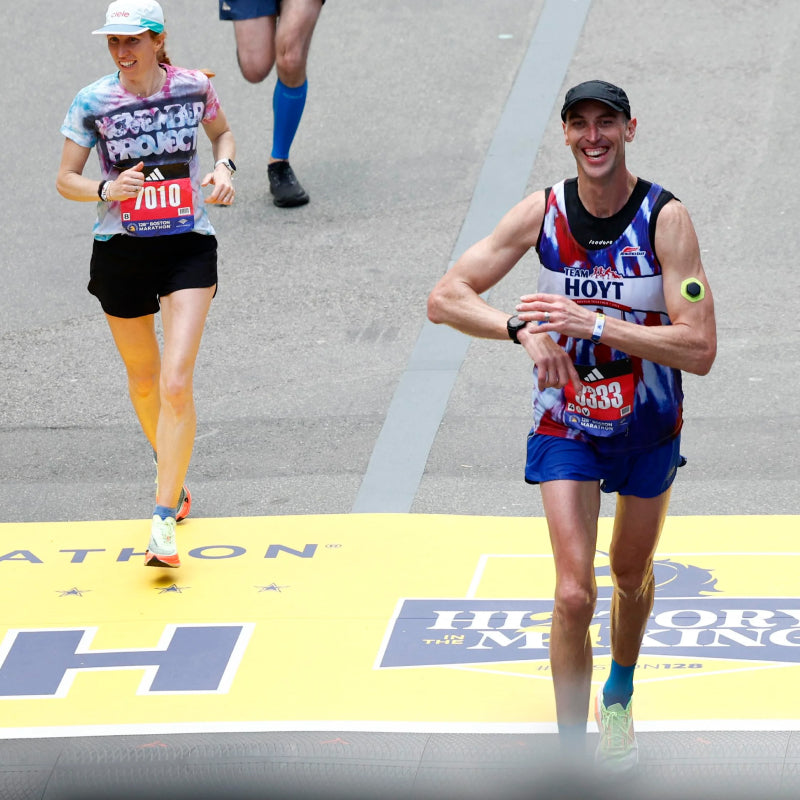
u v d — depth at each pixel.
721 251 31.27
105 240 20.98
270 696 17.80
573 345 15.01
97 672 18.58
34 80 40.91
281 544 22.17
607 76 38.31
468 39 41.09
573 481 15.09
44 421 27.19
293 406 27.05
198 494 24.16
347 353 28.88
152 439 22.97
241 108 39.03
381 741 16.47
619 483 15.34
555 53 39.75
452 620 19.56
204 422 26.69
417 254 32.38
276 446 25.64
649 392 14.98
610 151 14.29
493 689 17.72
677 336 14.42
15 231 34.72
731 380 26.75
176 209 20.64
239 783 15.51
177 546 22.27
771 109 36.28
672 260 14.57
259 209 34.91
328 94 39.31
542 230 14.98
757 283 30.05
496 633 19.16
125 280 21.17
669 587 20.11
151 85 20.58
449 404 26.77
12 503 24.16
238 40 34.09
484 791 15.31
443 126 37.38
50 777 15.71
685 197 33.25
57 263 33.38
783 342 27.91
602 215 14.66
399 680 18.05
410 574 20.97
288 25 33.06
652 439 15.07
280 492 24.06
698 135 35.53
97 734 17.00
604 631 18.88
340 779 15.53
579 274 14.87
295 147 37.28
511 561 21.23
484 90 38.66
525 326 14.71
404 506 23.33
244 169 36.69
